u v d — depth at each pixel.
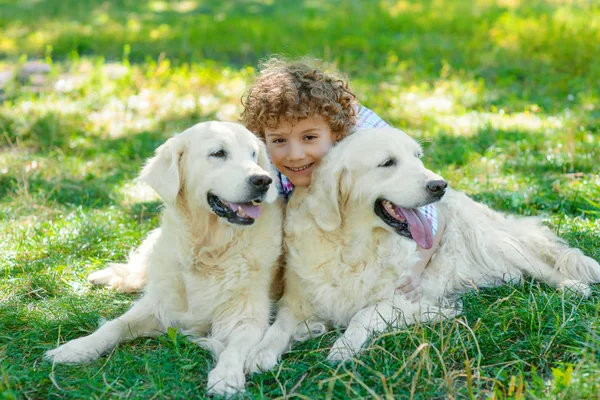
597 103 8.03
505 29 12.05
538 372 3.06
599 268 4.00
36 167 6.30
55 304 3.93
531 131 7.07
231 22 14.00
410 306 3.62
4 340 3.49
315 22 13.89
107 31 13.06
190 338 3.56
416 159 3.63
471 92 8.77
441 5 15.30
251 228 3.63
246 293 3.62
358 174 3.58
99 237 4.89
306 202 3.70
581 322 3.29
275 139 3.86
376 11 15.04
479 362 2.97
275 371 3.17
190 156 3.59
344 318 3.70
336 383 2.95
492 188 5.61
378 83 9.25
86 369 3.19
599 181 5.48
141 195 5.81
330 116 3.76
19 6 17.27
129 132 7.46
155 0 18.83
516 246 4.22
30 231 4.93
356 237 3.63
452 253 4.16
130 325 3.54
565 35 11.05
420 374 2.98
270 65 4.26
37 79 9.62
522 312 3.45
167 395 3.00
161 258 3.74
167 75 9.60
